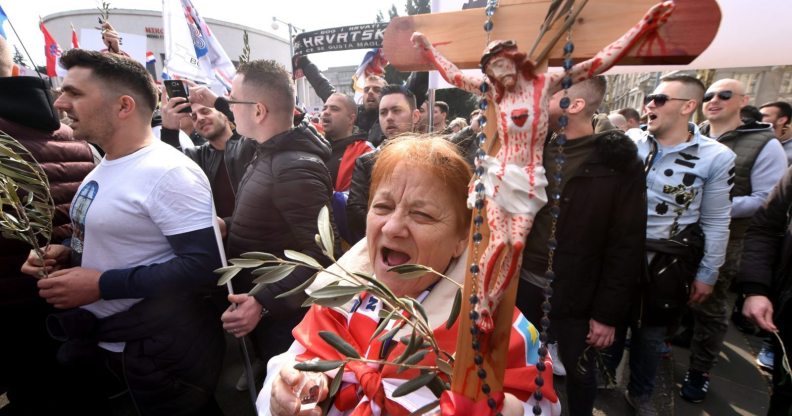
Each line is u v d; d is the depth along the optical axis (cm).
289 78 172
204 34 308
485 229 55
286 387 81
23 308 157
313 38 695
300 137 167
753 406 235
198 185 140
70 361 135
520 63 48
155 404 143
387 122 271
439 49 61
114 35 278
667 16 46
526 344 82
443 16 61
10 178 127
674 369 270
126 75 136
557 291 166
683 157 191
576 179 156
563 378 258
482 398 60
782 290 140
